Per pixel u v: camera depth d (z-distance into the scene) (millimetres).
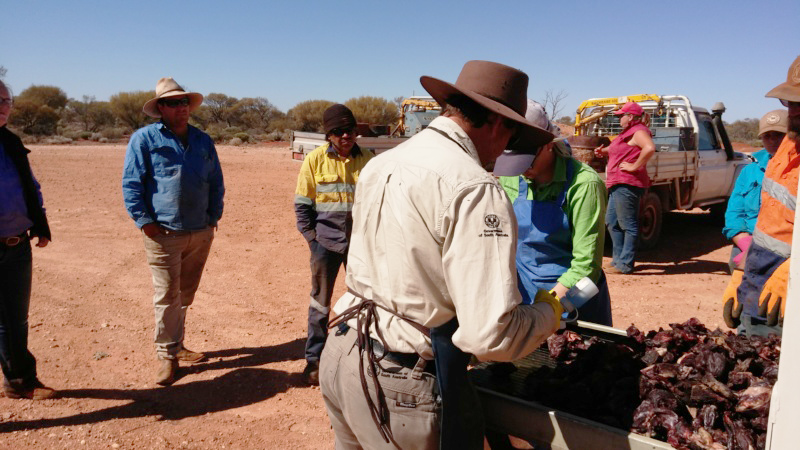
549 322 2006
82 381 4820
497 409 2248
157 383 4828
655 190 9844
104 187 15359
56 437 3969
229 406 4504
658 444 1937
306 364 5098
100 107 62250
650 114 11289
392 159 2113
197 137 4828
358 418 2150
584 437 2053
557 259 3221
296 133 13844
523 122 2031
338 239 4566
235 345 5664
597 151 8758
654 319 6500
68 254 8766
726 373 2328
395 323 2025
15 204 4152
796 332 1477
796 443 1485
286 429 4199
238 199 13930
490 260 1832
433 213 1912
